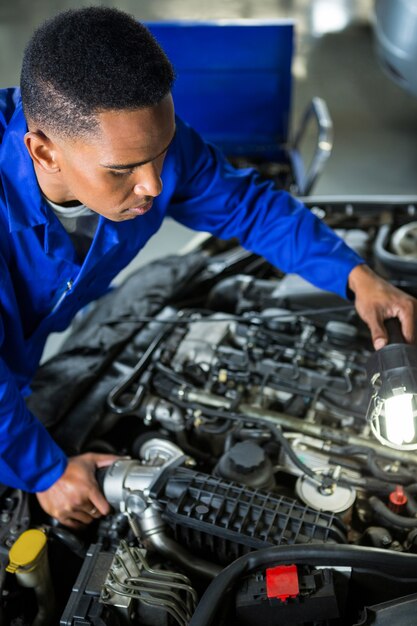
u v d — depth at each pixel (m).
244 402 1.88
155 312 2.29
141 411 1.89
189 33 3.58
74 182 1.26
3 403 1.51
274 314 2.12
